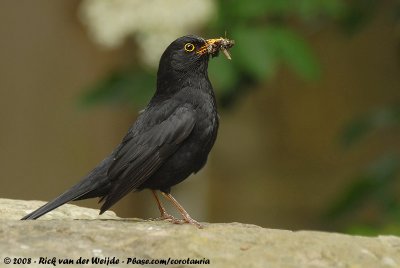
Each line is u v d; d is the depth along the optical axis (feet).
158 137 35.35
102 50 71.10
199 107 36.29
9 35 72.18
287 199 82.53
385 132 81.15
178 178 36.29
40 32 72.43
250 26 45.11
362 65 81.92
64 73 72.33
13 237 30.55
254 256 29.81
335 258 30.01
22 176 71.97
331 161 82.79
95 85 45.21
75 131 72.84
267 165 83.61
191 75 37.04
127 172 34.78
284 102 83.41
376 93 82.02
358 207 46.85
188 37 37.19
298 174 83.05
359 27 50.31
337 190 81.56
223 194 82.33
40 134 72.43
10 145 71.87
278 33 44.34
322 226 79.56
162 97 37.09
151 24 43.47
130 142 35.47
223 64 43.09
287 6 45.14
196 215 75.15
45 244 30.09
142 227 32.14
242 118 83.87
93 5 44.50
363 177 46.55
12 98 72.02
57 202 34.04
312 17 48.88
